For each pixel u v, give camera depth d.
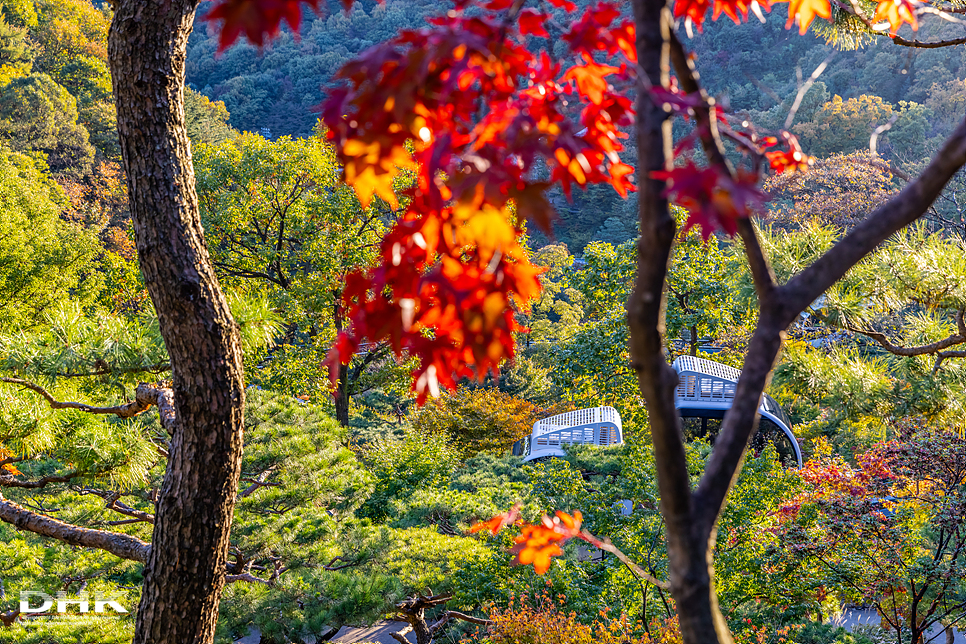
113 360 4.96
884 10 2.01
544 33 1.35
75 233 24.14
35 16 52.41
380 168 1.17
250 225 20.80
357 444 20.12
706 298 16.55
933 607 7.95
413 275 1.37
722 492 1.22
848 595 8.75
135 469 5.30
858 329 5.69
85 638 6.47
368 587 7.34
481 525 2.06
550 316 43.66
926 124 51.38
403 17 99.50
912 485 8.29
